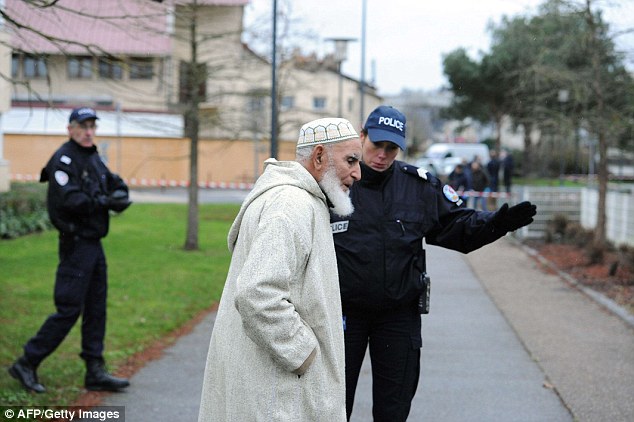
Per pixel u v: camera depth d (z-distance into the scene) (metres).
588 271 14.91
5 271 12.16
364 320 4.67
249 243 3.43
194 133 16.52
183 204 27.23
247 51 19.06
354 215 4.61
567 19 15.20
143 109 34.19
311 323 3.41
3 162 21.25
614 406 6.73
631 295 12.27
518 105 18.45
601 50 15.30
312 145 3.64
